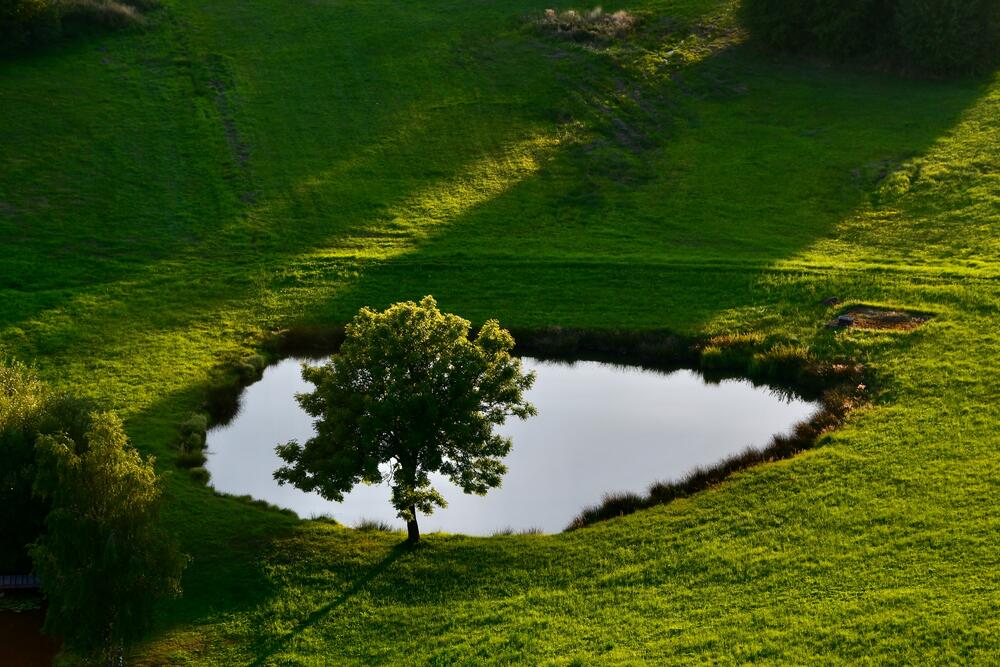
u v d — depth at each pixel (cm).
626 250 6019
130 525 2855
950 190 6344
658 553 3459
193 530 3741
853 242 5975
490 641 3033
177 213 6594
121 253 6153
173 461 4231
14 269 5869
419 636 3109
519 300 5538
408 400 3469
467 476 3584
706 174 6894
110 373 4919
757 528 3503
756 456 4112
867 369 4597
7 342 5144
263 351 5228
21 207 6519
